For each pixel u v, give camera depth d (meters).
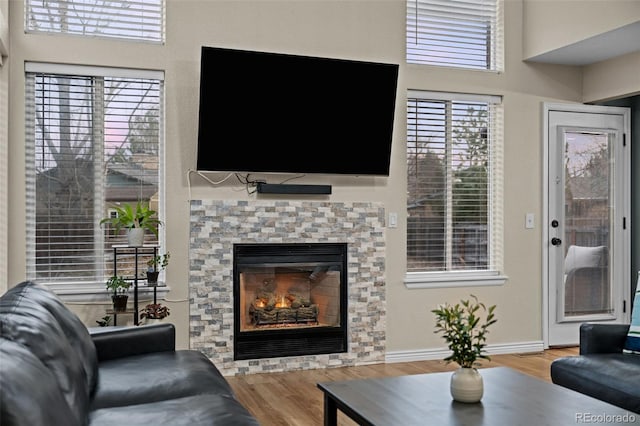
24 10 4.36
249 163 4.71
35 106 4.47
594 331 3.53
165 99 4.64
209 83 4.51
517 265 5.57
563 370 3.35
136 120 4.68
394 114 5.09
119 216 4.40
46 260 4.51
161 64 4.62
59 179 4.54
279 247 4.88
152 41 4.66
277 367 4.85
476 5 5.57
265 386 4.41
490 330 5.48
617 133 5.91
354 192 5.09
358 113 4.92
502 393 2.71
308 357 4.93
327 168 4.92
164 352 3.25
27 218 4.46
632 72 5.28
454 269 5.48
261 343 4.85
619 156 5.92
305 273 5.05
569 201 5.75
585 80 5.77
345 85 4.85
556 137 5.70
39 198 4.49
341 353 5.03
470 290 5.43
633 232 5.96
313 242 4.93
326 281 5.06
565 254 5.73
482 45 5.59
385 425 2.32
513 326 5.57
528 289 5.62
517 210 5.57
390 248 5.20
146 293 4.61
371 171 5.03
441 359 5.29
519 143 5.58
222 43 4.76
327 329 5.00
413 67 5.26
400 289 5.22
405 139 5.23
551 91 5.69
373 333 5.11
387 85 4.96
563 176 5.71
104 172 4.62
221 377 2.88
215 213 4.69
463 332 2.61
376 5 5.16
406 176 5.25
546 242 5.66
